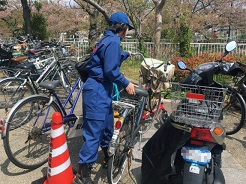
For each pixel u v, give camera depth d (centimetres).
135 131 280
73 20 2175
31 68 467
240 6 1959
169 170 222
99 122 231
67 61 475
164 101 476
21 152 283
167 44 959
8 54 516
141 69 372
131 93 232
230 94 398
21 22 2452
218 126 211
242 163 313
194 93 211
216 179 225
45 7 2161
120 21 231
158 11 704
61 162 231
